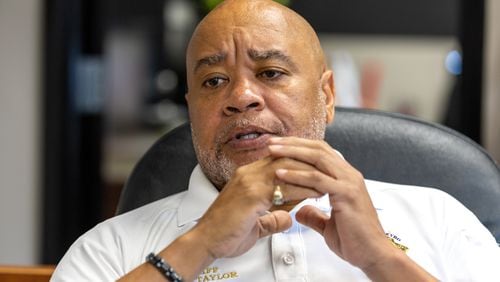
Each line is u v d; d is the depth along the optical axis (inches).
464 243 66.4
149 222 67.8
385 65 210.2
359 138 76.3
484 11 148.3
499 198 73.9
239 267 63.0
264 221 59.5
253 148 62.7
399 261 57.4
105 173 171.6
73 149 151.9
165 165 76.2
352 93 201.6
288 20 65.7
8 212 148.8
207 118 64.4
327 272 62.7
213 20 65.6
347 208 56.7
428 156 75.4
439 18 210.4
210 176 67.9
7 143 147.9
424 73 208.4
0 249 149.0
